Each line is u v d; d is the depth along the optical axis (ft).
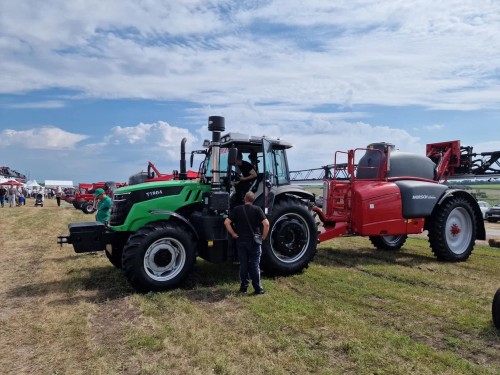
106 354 12.46
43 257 28.99
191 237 20.08
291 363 11.72
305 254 22.89
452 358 12.00
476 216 29.09
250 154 23.07
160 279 19.15
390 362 11.80
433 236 27.40
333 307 16.66
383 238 31.55
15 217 66.95
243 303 17.24
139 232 19.10
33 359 12.26
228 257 20.70
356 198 25.98
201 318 15.31
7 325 15.02
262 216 18.92
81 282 21.26
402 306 16.92
